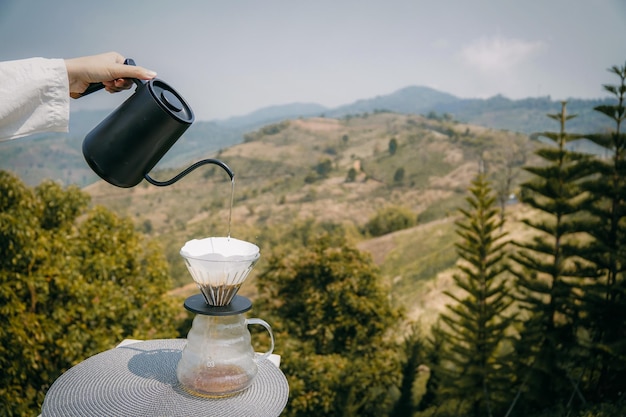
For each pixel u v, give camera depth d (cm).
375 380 1512
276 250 2177
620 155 957
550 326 1070
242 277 147
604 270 1011
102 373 167
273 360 193
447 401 1186
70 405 146
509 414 1085
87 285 956
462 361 1184
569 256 1031
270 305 2102
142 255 1266
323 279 2058
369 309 1961
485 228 1059
